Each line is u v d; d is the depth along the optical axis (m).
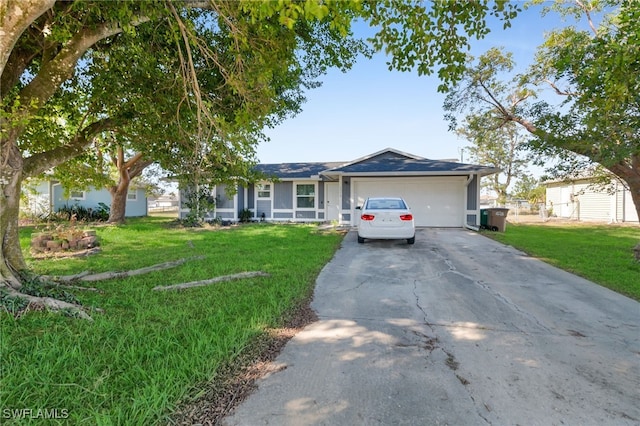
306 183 18.06
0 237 4.04
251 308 3.97
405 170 13.17
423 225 13.78
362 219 9.19
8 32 3.08
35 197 17.91
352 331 3.40
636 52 4.33
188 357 2.66
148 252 8.18
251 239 10.60
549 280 5.48
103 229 13.47
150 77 5.12
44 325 3.12
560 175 9.05
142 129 5.83
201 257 7.30
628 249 8.55
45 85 4.36
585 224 17.59
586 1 9.23
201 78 5.30
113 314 3.67
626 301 4.40
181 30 4.01
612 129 6.54
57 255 7.68
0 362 2.42
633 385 2.41
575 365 2.70
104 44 5.06
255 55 4.45
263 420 2.01
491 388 2.36
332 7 2.51
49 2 3.10
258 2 2.38
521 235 11.58
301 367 2.66
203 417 2.03
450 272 6.06
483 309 4.08
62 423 1.89
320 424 1.98
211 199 15.08
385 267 6.48
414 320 3.71
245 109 4.70
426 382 2.44
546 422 2.01
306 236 11.34
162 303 4.12
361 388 2.36
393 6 3.94
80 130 5.96
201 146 5.64
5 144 4.08
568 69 6.84
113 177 19.25
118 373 2.41
